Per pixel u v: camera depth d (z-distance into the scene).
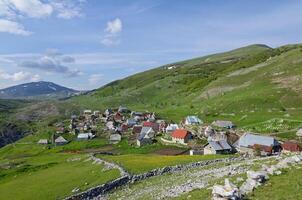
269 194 36.16
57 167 101.12
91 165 91.56
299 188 36.34
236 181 43.22
